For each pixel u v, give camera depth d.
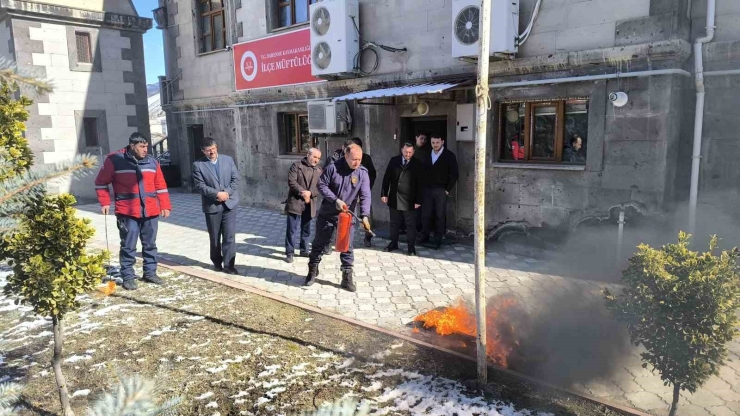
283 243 8.20
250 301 5.36
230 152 12.54
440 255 7.20
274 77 10.65
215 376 3.73
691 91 5.82
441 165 7.29
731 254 2.77
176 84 14.04
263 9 10.75
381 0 8.33
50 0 12.12
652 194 5.81
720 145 5.66
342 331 4.51
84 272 3.07
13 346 4.28
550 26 6.41
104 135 13.35
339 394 3.44
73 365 3.92
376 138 8.86
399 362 3.88
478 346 3.43
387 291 5.69
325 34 8.78
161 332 4.55
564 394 3.36
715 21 5.54
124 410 1.49
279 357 4.02
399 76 8.18
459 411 3.19
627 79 5.85
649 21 5.61
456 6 6.81
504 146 7.34
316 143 10.03
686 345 2.62
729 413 3.17
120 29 13.41
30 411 3.27
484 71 3.19
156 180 6.06
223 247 6.42
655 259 2.81
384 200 7.38
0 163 2.03
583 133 6.50
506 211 7.20
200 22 12.93
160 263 7.03
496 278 6.07
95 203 13.13
